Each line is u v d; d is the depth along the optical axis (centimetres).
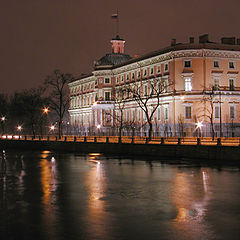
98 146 6625
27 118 13938
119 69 11094
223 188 2927
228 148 4550
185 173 3750
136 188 2981
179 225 1892
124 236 1728
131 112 10344
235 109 8419
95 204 2403
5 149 8819
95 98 11756
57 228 1867
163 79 8869
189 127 8250
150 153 5584
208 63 8362
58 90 10256
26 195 2739
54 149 7812
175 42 8894
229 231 1788
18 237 1736
